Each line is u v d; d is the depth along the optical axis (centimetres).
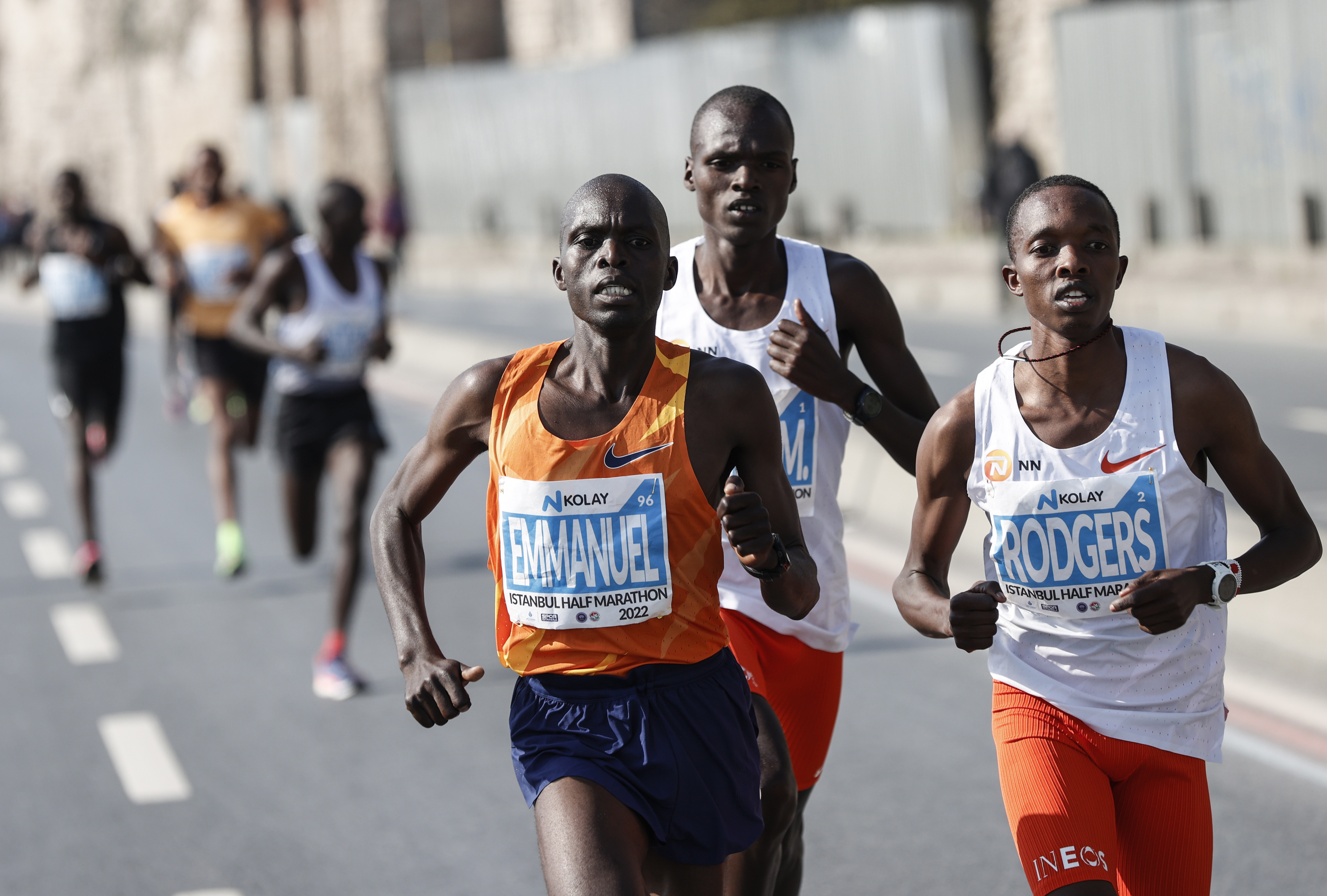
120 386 3481
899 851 1934
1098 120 8962
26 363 8088
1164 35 8531
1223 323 6906
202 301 3722
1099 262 1195
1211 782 2081
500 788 2191
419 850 1978
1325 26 7656
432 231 15850
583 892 1114
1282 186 8000
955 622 1188
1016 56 11056
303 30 19225
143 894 1864
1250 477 1245
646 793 1185
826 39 10938
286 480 2766
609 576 1189
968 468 1268
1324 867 1817
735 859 1381
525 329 8288
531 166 14288
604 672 1201
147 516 4184
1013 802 1237
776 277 1535
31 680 2753
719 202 1495
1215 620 1243
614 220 1166
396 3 17962
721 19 14850
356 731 2445
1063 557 1232
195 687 2694
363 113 18050
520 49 17338
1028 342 1266
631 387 1197
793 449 1527
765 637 1513
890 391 1566
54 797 2189
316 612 3180
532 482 1191
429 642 1216
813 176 11206
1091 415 1223
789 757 1392
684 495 1186
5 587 3447
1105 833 1209
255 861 1953
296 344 2677
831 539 1552
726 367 1205
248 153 19675
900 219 10588
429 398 6138
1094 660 1244
